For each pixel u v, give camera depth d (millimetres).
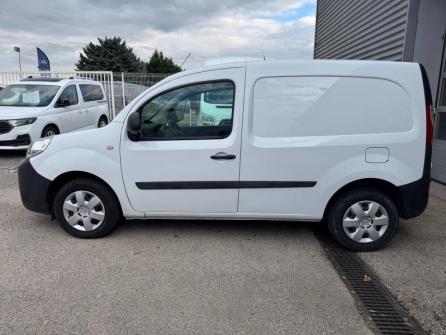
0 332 2523
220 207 3793
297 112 3594
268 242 3980
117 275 3264
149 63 49062
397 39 6855
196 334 2523
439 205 5191
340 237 3752
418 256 3680
